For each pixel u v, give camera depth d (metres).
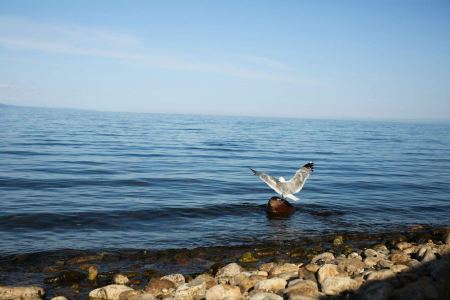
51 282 10.16
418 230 16.59
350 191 24.77
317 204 20.69
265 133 101.19
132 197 21.09
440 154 55.22
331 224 17.11
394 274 8.36
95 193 21.86
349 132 126.75
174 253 12.91
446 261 8.71
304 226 16.62
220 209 18.88
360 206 20.62
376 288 7.38
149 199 20.72
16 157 35.59
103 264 11.77
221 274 10.21
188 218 17.41
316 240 14.77
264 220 17.34
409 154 54.00
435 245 12.39
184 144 58.25
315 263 10.72
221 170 32.66
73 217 16.83
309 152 51.78
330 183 27.44
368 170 35.25
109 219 16.80
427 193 24.89
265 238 14.87
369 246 13.96
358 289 7.88
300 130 128.00
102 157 38.34
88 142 54.09
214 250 13.31
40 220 16.25
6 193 21.09
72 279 10.33
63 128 84.81
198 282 9.01
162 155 42.28
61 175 27.19
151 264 11.84
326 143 71.75
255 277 9.43
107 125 109.12
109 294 8.89
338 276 8.80
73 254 12.57
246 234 15.31
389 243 14.18
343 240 14.91
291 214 18.41
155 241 14.16
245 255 12.30
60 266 11.48
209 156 43.09
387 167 37.84
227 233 15.37
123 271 11.04
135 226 16.03
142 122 143.62
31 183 24.05
